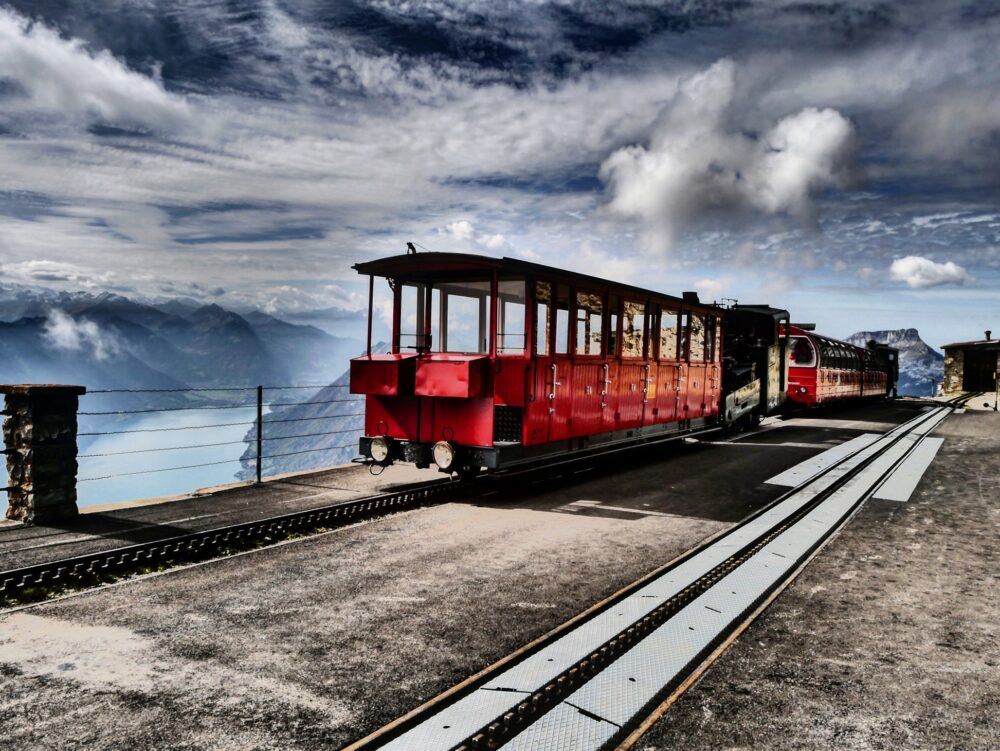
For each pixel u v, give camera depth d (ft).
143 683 12.62
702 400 51.75
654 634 14.82
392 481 33.96
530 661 13.51
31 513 24.54
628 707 11.66
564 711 11.45
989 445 51.60
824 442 54.13
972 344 150.00
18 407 24.58
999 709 11.90
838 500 29.99
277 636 14.89
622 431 39.99
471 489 32.50
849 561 21.09
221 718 11.37
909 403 120.57
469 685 12.48
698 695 12.24
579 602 17.19
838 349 95.66
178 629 15.26
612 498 31.14
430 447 31.53
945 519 27.02
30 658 13.70
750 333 70.03
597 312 36.73
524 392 30.63
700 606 16.60
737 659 13.82
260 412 33.65
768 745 10.60
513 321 30.81
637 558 21.22
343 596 17.52
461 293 31.53
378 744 10.56
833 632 15.31
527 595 17.69
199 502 28.50
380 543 22.88
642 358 42.06
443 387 29.32
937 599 17.60
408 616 16.15
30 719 11.30
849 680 12.94
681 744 10.58
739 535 23.65
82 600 17.10
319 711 11.63
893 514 27.91
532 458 32.01
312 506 27.68
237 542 22.59
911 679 13.01
